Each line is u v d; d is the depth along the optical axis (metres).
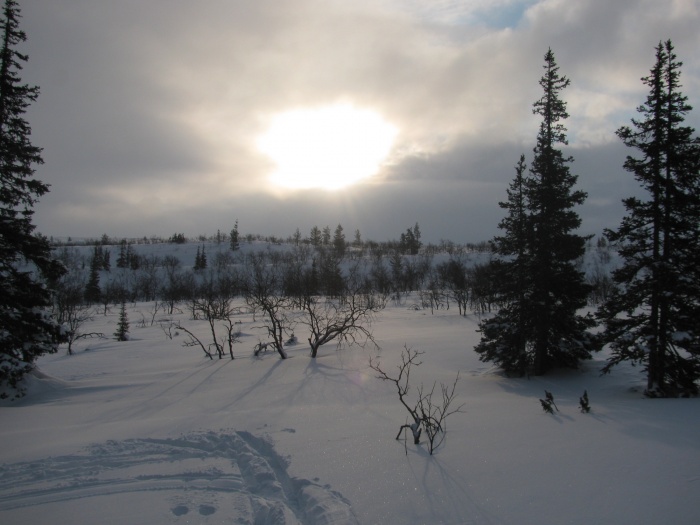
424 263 86.69
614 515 5.11
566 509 5.28
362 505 5.48
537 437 8.05
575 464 6.64
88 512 5.50
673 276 12.83
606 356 19.11
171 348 28.58
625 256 14.03
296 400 12.23
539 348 16.31
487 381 15.27
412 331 30.36
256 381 15.45
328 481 6.22
